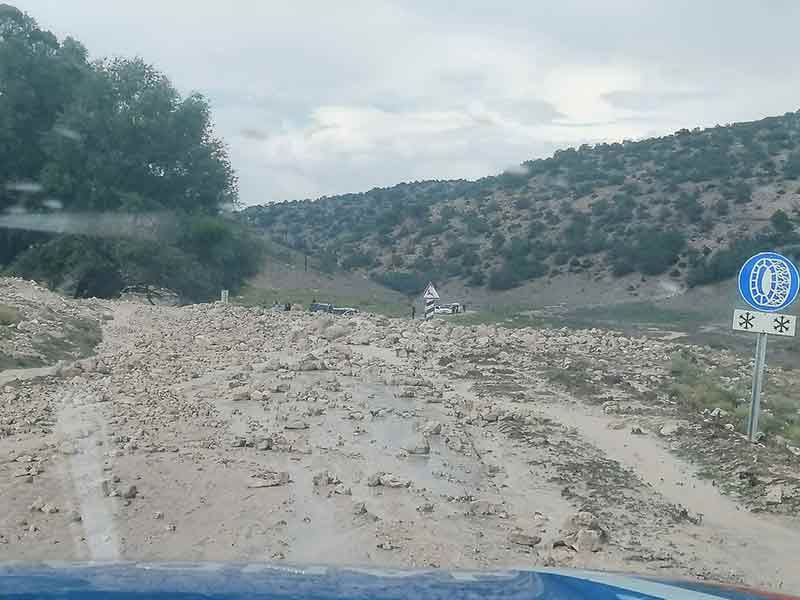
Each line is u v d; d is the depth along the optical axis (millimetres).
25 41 54562
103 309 32562
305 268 83938
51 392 15953
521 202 96438
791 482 10547
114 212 53344
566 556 7922
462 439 12508
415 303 71812
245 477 10086
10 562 3197
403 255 93125
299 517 8773
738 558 8148
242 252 59406
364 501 9414
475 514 9141
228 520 8602
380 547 7945
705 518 9438
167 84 56688
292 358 20797
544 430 13344
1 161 54188
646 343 25797
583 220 85688
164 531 8203
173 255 53219
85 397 15258
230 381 16938
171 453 11055
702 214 78750
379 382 17469
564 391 16891
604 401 15891
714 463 11516
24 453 10742
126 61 56219
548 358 21281
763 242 69188
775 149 90812
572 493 10023
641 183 90750
